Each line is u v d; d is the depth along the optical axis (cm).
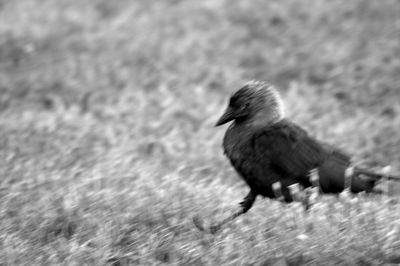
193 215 948
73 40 2047
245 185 1170
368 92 1738
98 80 1783
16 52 1956
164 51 1981
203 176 1203
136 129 1446
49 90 1731
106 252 851
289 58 1939
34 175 1120
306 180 938
